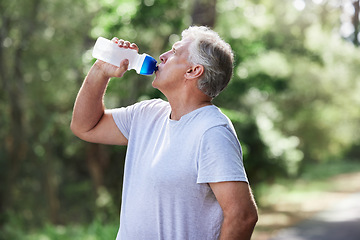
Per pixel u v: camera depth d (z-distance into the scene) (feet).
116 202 53.57
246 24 43.42
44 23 52.03
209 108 7.02
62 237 37.04
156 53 38.29
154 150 7.17
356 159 166.20
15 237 43.88
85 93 7.85
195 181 6.76
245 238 6.59
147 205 6.97
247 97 55.72
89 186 69.87
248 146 55.11
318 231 41.81
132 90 38.01
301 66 65.10
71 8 50.85
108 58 7.61
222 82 7.26
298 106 86.43
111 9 33.76
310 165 125.49
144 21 33.68
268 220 50.34
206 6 31.60
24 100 56.03
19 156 59.98
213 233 6.86
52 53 53.47
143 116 7.70
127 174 7.45
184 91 7.25
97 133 8.09
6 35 52.16
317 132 102.47
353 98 87.10
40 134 58.70
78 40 52.70
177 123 7.06
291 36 50.55
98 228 34.30
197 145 6.75
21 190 68.13
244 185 6.62
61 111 58.95
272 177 61.67
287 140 62.85
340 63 71.15
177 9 35.01
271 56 50.72
